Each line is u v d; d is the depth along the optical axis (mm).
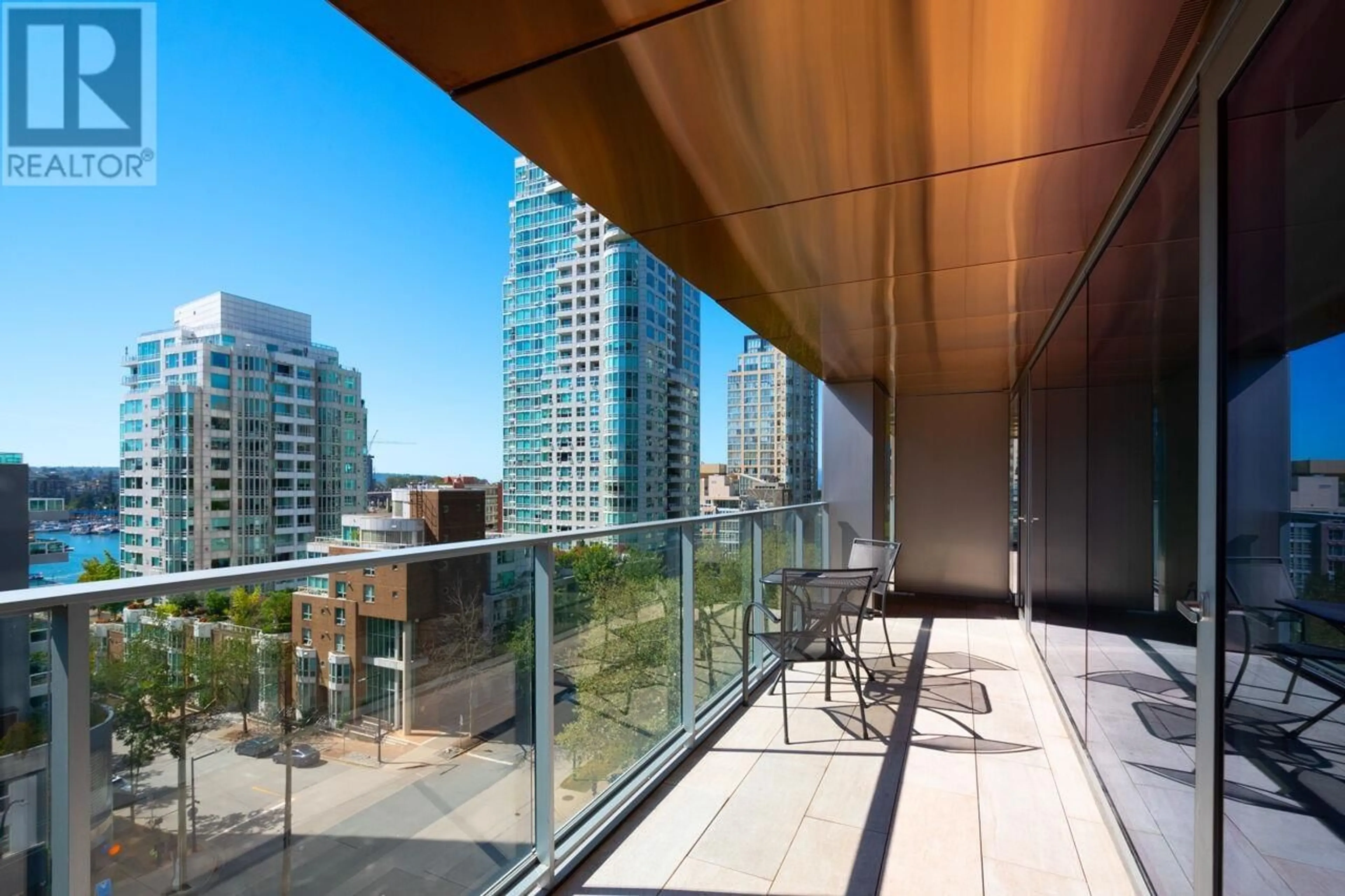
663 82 1590
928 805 2527
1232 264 1314
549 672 2131
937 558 6734
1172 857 1766
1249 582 1236
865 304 3504
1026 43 1421
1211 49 1353
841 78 1564
